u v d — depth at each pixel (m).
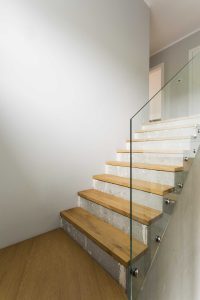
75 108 2.02
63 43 1.92
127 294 1.05
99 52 2.31
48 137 1.78
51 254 1.41
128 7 2.75
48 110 1.78
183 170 1.78
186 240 1.80
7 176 1.53
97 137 2.26
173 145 2.04
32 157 1.67
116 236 1.36
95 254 1.34
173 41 4.09
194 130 2.04
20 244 1.54
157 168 1.66
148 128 2.22
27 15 1.65
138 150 2.02
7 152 1.52
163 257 1.46
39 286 1.09
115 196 1.82
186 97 2.70
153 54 4.57
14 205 1.56
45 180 1.76
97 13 2.29
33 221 1.67
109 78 2.44
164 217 1.46
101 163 2.30
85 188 2.10
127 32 2.72
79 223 1.57
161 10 3.21
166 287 1.52
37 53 1.71
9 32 1.53
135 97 2.84
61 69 1.90
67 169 1.94
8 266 1.26
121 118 2.60
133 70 2.81
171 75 4.16
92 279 1.15
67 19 1.96
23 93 1.61
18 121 1.58
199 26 3.60
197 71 2.89
